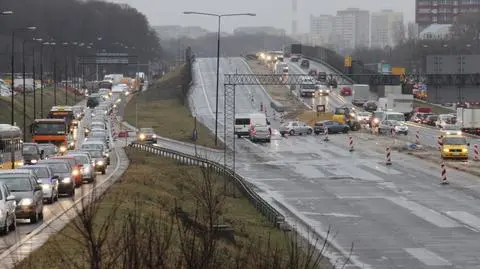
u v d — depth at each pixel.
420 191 99.00
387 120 186.25
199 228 37.69
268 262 33.12
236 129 182.88
